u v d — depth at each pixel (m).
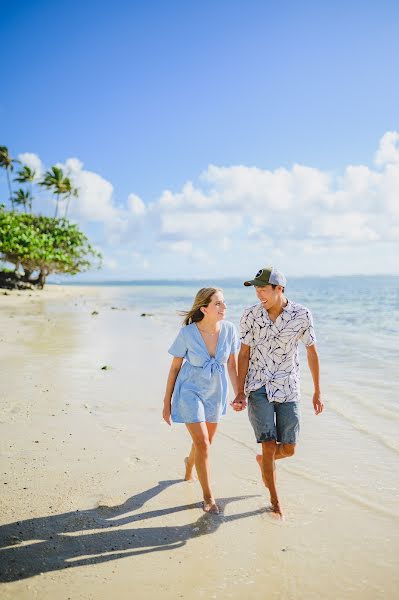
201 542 3.21
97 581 2.79
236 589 2.74
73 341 12.38
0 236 44.88
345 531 3.34
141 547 3.15
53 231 53.94
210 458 4.68
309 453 4.77
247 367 3.80
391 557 3.04
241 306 28.66
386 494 3.88
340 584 2.78
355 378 7.96
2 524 3.40
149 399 6.71
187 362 3.86
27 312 22.97
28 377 7.93
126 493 3.90
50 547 3.13
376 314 22.75
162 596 2.67
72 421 5.69
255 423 3.67
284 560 3.01
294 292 59.19
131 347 11.42
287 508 3.68
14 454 4.65
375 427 5.48
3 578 2.81
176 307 29.83
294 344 3.67
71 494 3.85
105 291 69.12
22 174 64.25
